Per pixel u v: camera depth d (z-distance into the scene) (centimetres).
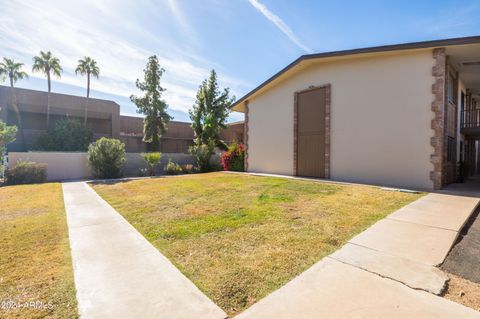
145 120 2688
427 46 816
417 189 816
